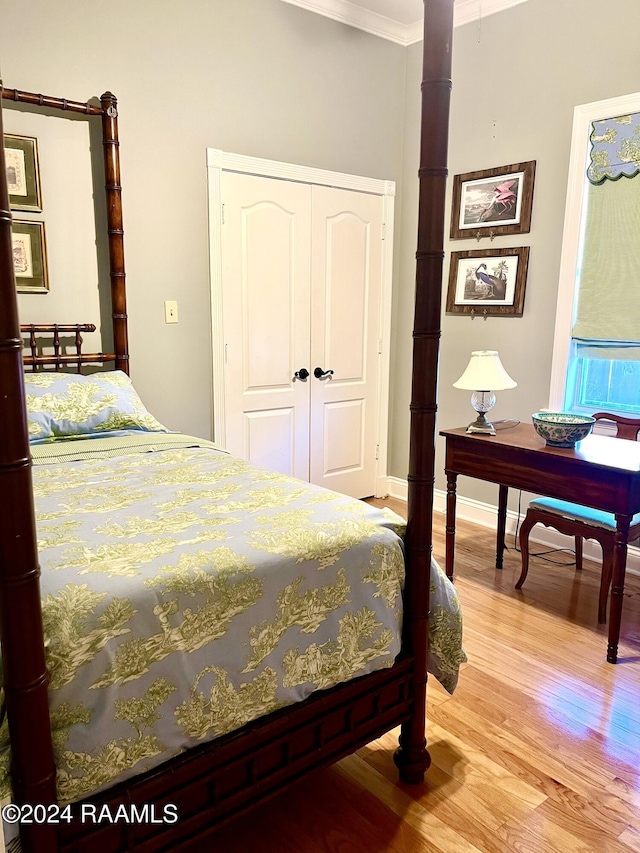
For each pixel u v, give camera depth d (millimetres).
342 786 1698
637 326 2941
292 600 1377
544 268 3277
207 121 3064
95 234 2811
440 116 1402
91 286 2834
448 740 1871
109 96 2643
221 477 1978
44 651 1034
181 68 2947
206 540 1392
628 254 2932
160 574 1220
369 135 3760
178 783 1217
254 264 3352
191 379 3213
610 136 2924
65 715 1078
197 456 2299
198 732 1236
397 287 4105
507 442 2623
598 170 2984
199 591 1234
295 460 3732
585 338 3137
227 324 3291
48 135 2637
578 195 3086
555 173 3176
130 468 2096
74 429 2396
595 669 2238
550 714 1990
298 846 1500
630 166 2873
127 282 2938
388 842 1511
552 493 2451
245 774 1331
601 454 2396
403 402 4176
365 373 4031
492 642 2414
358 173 3746
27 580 977
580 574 3051
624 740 1869
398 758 1719
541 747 1841
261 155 3285
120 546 1345
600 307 3062
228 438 3396
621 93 2881
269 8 3197
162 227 3004
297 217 3488
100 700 1111
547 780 1711
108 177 2705
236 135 3176
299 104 3395
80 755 1092
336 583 1460
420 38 3742
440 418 3916
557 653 2340
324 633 1442
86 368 2867
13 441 937
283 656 1366
